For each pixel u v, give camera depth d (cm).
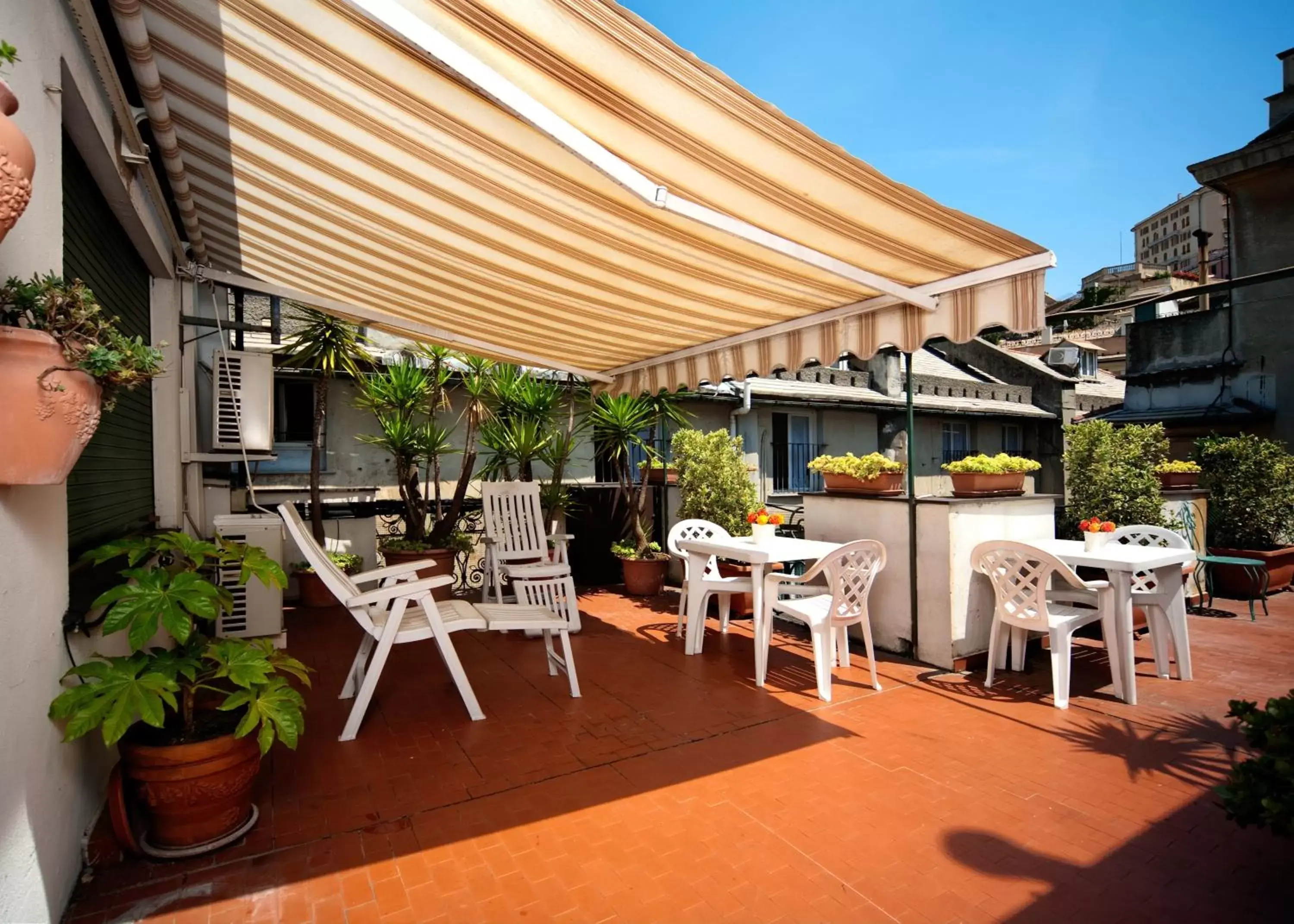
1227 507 823
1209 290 564
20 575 185
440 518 822
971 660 513
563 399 935
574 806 300
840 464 598
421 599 393
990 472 520
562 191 319
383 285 503
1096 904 235
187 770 241
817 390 1368
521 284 463
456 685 407
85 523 301
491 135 275
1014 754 358
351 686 438
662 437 1080
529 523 692
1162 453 766
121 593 231
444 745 365
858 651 556
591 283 444
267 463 855
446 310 546
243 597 497
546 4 190
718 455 763
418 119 272
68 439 174
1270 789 213
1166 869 256
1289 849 269
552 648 508
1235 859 262
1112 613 448
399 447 779
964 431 1658
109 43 268
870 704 435
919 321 399
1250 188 1097
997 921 226
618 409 822
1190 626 655
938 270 362
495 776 329
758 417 1265
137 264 430
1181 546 546
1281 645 586
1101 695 452
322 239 431
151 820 254
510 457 842
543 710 421
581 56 212
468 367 855
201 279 514
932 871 254
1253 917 228
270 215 409
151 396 467
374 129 287
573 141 230
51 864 206
